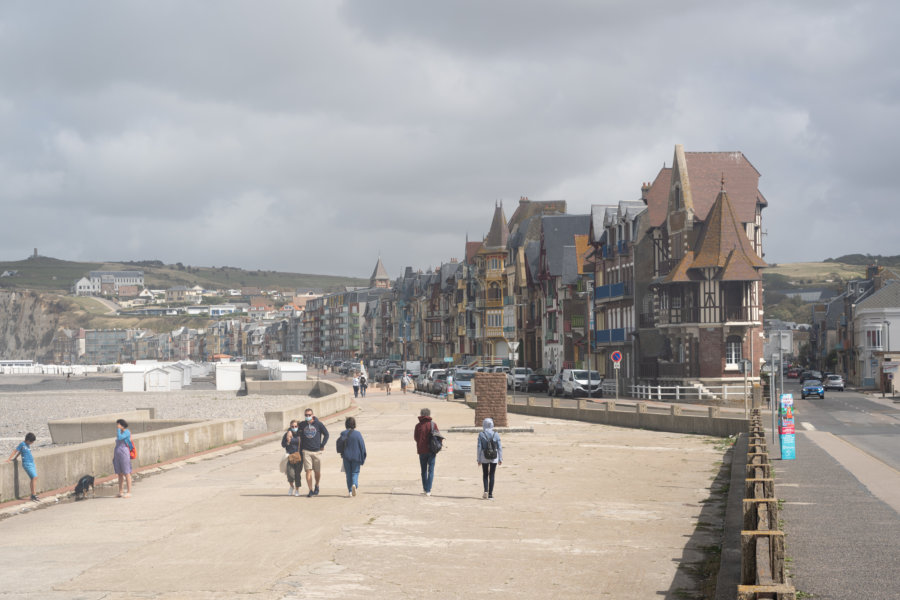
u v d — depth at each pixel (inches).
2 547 603.2
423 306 6225.4
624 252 3019.2
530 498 802.8
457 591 469.7
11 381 7352.4
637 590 469.7
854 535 557.3
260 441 1445.6
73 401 3833.7
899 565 476.1
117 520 709.3
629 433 1583.4
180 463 1128.2
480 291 4552.2
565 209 4729.3
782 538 334.3
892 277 4372.5
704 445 1334.9
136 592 471.2
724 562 462.6
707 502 779.4
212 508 757.9
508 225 4768.7
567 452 1234.6
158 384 4328.3
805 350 6446.9
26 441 815.7
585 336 3405.5
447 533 634.8
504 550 574.9
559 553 565.6
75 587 484.1
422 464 822.5
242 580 495.5
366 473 1000.9
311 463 819.4
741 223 2726.4
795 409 2129.7
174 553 573.0
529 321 4094.5
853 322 4170.8
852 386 3951.8
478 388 1599.4
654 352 2812.5
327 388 3319.4
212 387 5137.8
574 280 3570.4
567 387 2807.6
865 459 1008.2
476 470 1026.1
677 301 2659.9
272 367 5457.7
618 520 687.7
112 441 1006.4
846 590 423.2
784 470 908.0
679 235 2659.9
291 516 710.5
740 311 2578.7
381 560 546.3
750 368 2573.8
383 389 3577.8
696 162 2783.0
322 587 478.6
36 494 826.8
